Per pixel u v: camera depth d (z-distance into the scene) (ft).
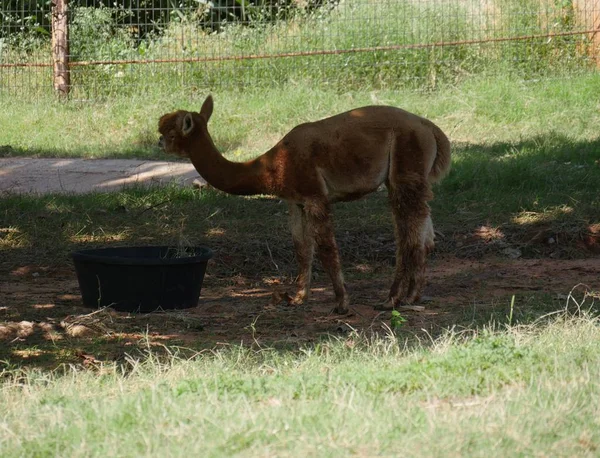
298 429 16.42
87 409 18.15
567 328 23.88
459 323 27.07
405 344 22.98
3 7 71.51
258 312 30.01
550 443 15.71
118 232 40.45
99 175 50.11
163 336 26.81
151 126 59.26
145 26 72.95
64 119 61.36
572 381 18.83
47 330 27.30
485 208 42.75
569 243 39.47
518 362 20.48
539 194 43.78
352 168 28.91
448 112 59.52
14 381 21.18
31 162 52.90
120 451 15.75
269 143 55.88
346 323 28.02
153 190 45.52
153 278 29.81
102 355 24.81
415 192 28.89
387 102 61.05
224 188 29.86
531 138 54.19
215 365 21.85
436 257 38.96
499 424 16.48
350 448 15.55
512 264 37.27
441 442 15.69
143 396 18.70
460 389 18.90
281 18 75.51
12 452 16.05
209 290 34.40
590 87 62.03
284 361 22.12
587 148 51.26
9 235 39.70
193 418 17.19
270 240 39.11
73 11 69.97
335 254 29.45
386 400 17.95
